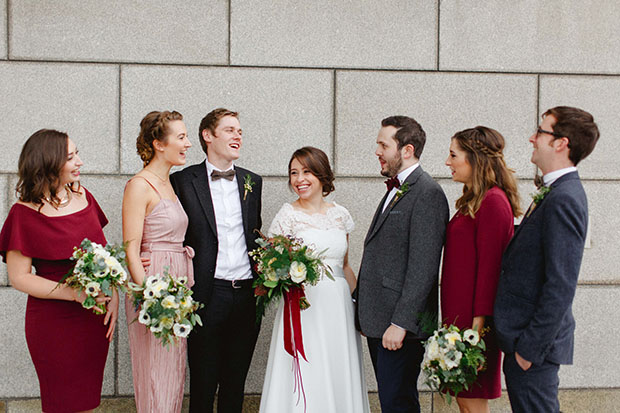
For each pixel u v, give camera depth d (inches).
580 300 161.2
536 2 160.4
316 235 124.7
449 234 112.9
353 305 129.8
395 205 118.6
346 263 138.2
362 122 157.8
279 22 155.2
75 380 111.3
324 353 121.5
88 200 119.9
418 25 158.2
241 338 131.3
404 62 158.2
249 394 155.7
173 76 153.0
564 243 91.7
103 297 107.7
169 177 130.8
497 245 105.0
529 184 161.2
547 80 161.0
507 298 99.6
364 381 130.8
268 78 155.3
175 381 122.6
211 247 126.0
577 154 97.1
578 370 161.0
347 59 157.2
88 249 104.0
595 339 161.2
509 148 160.9
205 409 127.7
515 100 160.7
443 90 159.2
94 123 151.6
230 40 154.2
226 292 127.0
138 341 121.8
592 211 161.8
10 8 149.5
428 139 159.2
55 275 109.3
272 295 123.0
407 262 116.3
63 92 150.9
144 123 121.6
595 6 161.0
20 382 150.4
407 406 118.7
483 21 159.5
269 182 155.8
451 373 102.0
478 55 159.8
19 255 107.9
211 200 127.9
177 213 121.3
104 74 151.5
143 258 118.5
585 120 96.3
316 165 125.6
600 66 161.8
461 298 109.0
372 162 158.1
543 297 92.3
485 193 108.7
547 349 92.8
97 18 151.1
